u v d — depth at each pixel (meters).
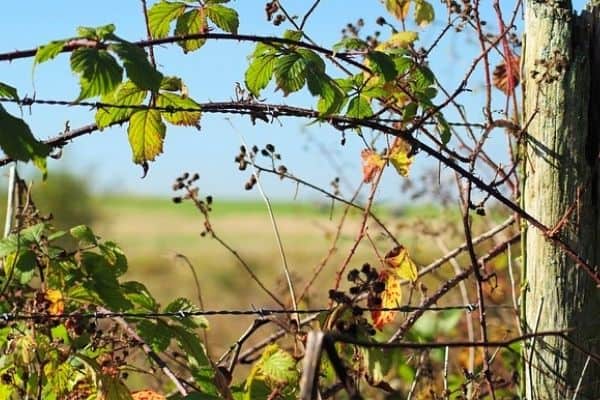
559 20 3.11
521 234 3.26
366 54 3.08
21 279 3.30
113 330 3.54
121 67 2.49
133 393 3.40
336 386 3.55
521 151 3.27
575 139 3.11
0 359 3.18
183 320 3.36
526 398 3.18
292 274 4.71
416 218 4.89
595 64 3.13
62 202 13.04
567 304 3.11
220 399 3.13
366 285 3.20
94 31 2.55
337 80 3.28
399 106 3.70
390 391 3.35
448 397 3.63
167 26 3.26
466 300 4.39
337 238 4.12
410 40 3.54
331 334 2.23
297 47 3.03
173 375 3.32
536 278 3.16
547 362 3.14
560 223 3.08
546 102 3.13
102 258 3.41
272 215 3.77
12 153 2.40
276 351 3.15
